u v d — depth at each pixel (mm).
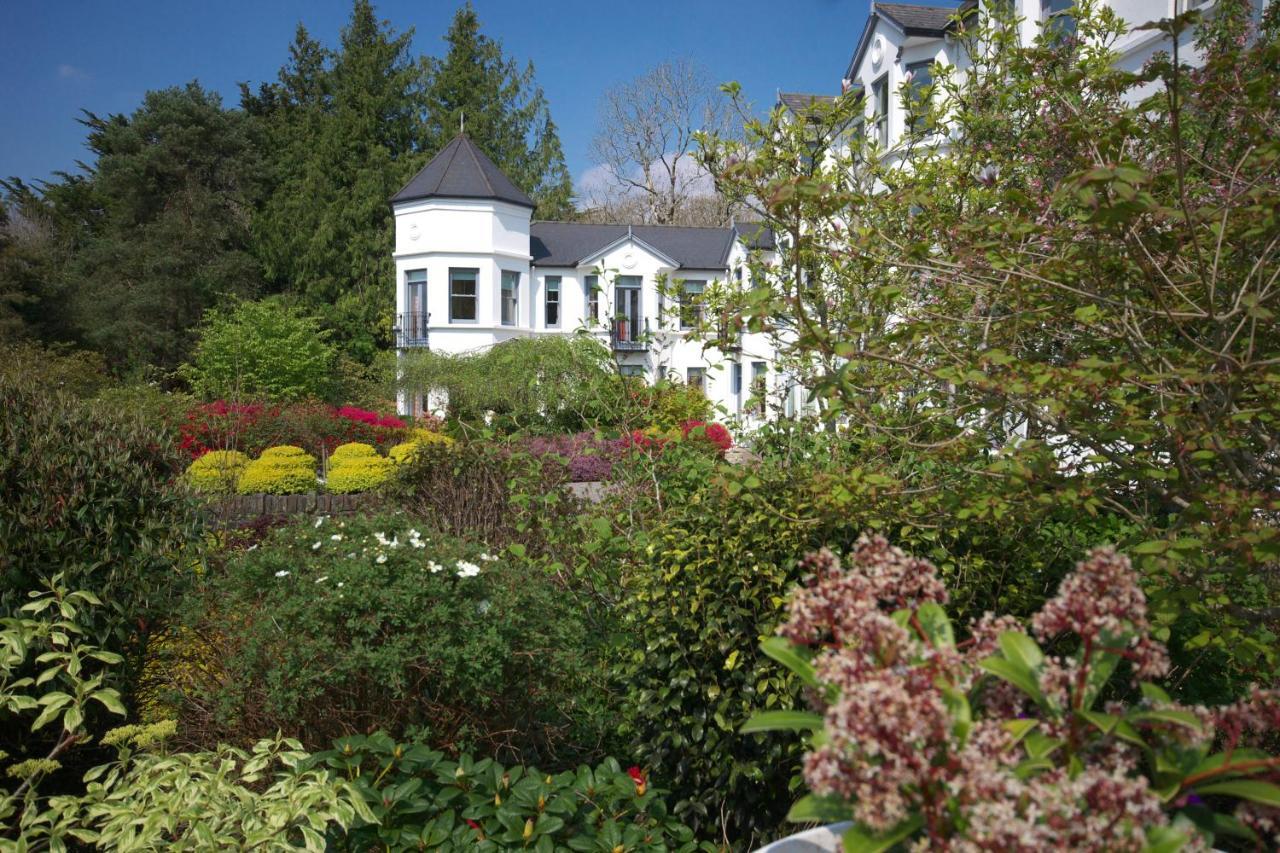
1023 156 5156
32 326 28531
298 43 40844
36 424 3711
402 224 29250
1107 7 5148
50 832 2545
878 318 3492
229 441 15547
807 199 2631
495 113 41312
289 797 2514
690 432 4801
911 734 1127
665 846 2834
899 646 1287
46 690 3436
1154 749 1370
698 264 31922
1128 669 3178
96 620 3609
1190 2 7281
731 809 3436
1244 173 3141
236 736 3488
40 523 3516
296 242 35500
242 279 34719
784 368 4270
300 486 13273
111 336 31422
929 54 11969
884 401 3582
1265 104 2480
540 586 3861
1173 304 2619
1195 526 2197
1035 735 1365
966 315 3189
